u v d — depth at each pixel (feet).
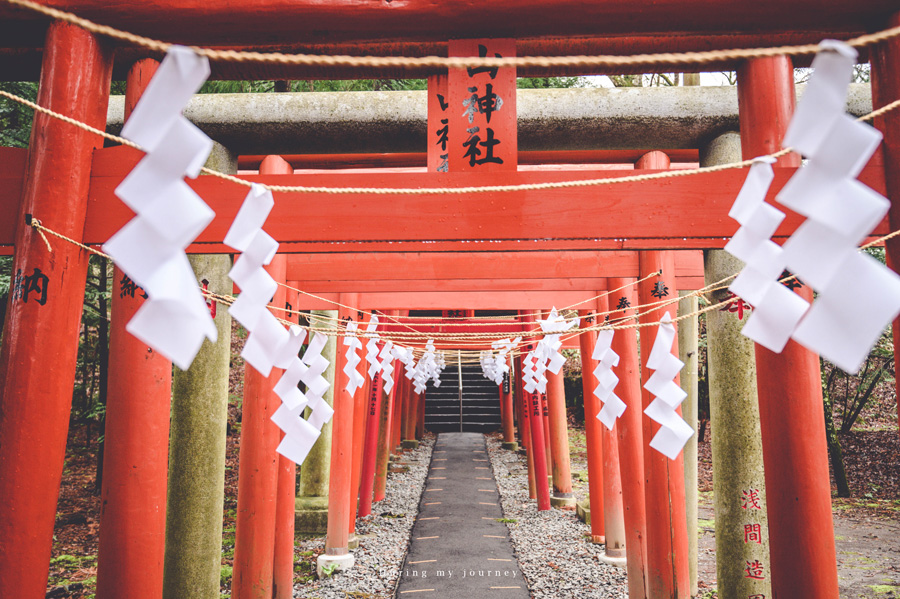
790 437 9.21
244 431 15.75
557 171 8.84
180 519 14.53
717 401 14.16
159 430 9.38
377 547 25.85
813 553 8.96
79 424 40.32
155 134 3.01
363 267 17.85
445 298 24.66
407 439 54.19
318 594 20.35
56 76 8.18
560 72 10.33
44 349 7.78
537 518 30.63
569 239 8.70
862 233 3.16
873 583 20.94
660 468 14.71
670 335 7.48
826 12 7.86
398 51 9.69
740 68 10.00
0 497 7.43
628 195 8.73
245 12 8.09
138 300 9.56
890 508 33.09
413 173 8.86
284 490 18.57
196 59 2.99
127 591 8.84
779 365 9.41
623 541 23.63
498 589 20.79
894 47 7.82
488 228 8.79
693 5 7.89
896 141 7.75
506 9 8.11
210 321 3.10
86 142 8.33
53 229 7.98
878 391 50.98
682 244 9.53
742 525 13.50
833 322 3.24
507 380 53.36
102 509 9.14
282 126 14.79
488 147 8.90
